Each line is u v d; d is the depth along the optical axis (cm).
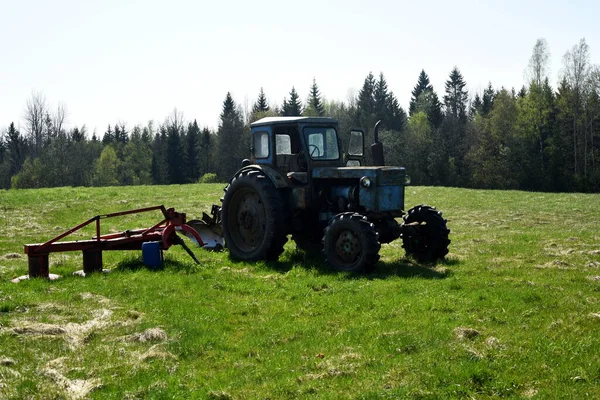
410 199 2598
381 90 8525
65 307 741
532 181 5397
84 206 2119
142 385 504
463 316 674
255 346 602
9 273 970
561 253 1148
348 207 987
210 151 8544
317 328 652
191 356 576
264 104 8856
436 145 6397
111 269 986
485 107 8619
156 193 2655
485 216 1992
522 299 744
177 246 1234
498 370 512
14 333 627
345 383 499
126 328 658
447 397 468
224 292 830
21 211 1973
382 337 607
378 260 930
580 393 462
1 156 8856
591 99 5366
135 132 9969
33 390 490
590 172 5066
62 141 6862
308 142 1041
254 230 1088
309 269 963
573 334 600
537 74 5653
